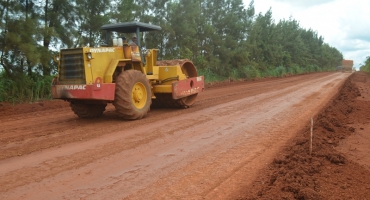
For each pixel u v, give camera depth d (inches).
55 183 186.1
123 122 357.1
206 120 362.9
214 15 1179.3
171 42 883.4
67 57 351.3
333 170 203.6
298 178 179.9
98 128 326.3
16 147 259.9
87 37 660.7
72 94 342.0
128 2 719.7
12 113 444.1
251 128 320.8
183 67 476.7
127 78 359.9
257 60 1510.8
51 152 244.2
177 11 888.3
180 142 270.2
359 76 1624.0
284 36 2017.7
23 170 206.5
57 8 602.9
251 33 1380.4
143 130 314.3
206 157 230.2
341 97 583.8
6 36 489.1
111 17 691.4
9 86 538.9
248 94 655.1
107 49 363.6
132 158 229.0
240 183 182.4
